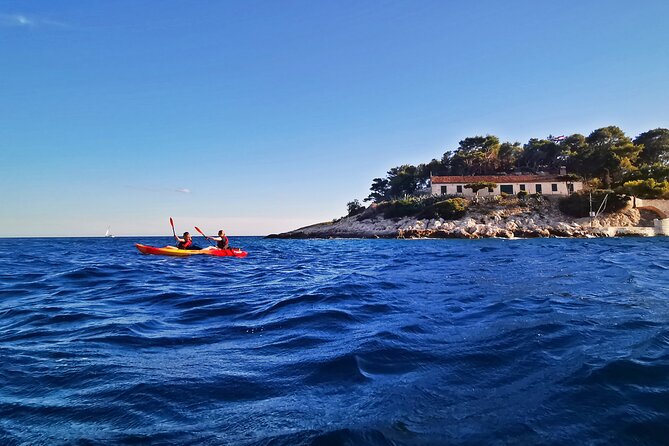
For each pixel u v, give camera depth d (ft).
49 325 19.85
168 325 19.61
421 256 66.08
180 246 72.33
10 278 40.52
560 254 62.59
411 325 17.63
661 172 189.16
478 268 42.52
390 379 11.45
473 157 263.70
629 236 166.81
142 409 9.96
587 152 236.02
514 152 278.87
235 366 13.07
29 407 10.14
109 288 33.50
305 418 9.23
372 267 48.34
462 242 136.15
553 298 23.15
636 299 22.52
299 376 11.96
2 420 9.46
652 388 10.19
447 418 9.03
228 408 9.93
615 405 9.38
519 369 11.91
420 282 32.48
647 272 35.88
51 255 82.23
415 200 224.94
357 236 220.64
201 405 10.14
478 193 216.33
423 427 8.64
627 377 10.89
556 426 8.57
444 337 15.61
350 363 12.76
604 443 7.90
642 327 16.08
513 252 69.72
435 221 195.52
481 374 11.65
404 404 9.78
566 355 12.94
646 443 7.89
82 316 21.99
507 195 211.00
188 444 8.25
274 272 46.19
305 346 15.12
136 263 56.29
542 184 213.87
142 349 15.42
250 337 16.93
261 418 9.32
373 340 15.25
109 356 14.48
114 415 9.66
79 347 15.69
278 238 272.51
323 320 19.31
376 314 20.39
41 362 13.76
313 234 248.32
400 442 8.06
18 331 18.61
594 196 185.06
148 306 25.08
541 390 10.36
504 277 34.14
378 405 9.77
